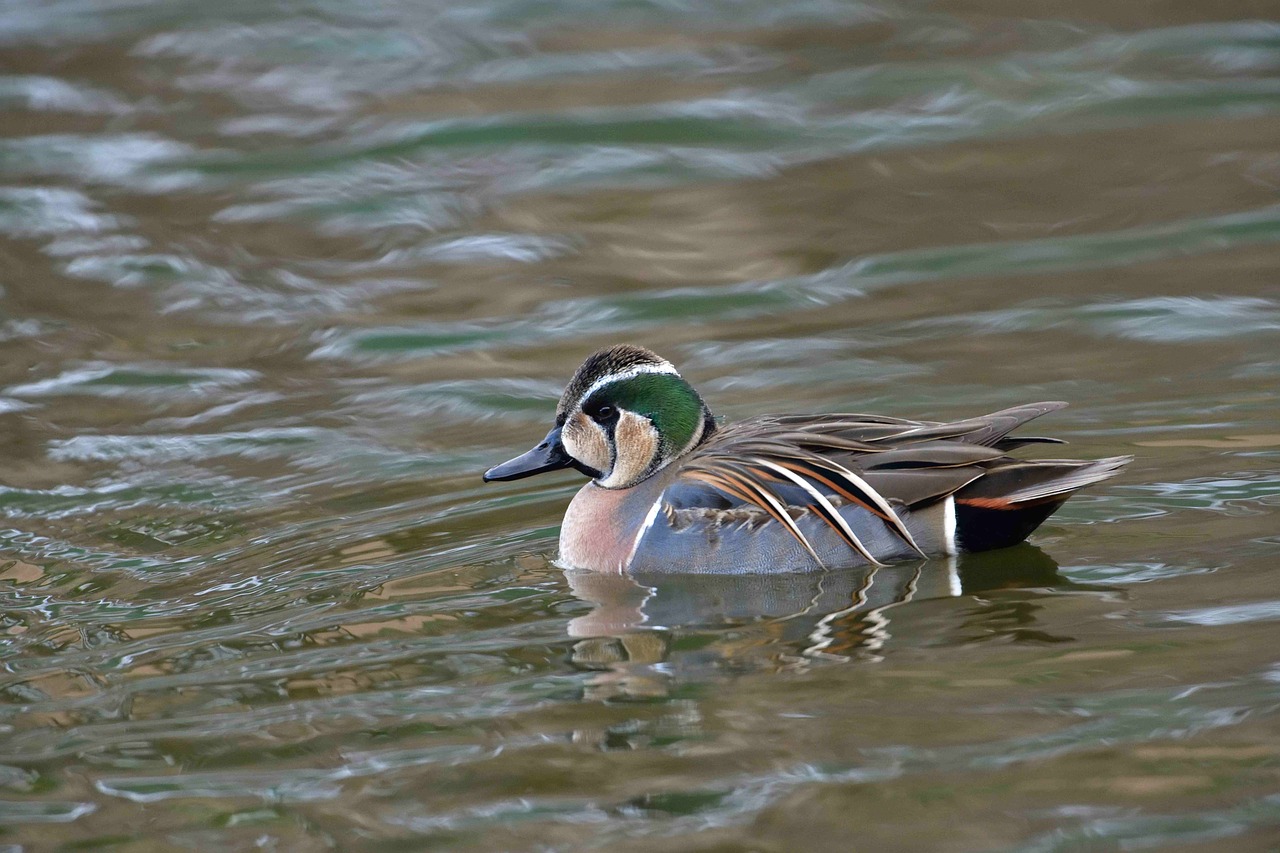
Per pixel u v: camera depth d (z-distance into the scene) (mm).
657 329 16406
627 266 18031
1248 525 10500
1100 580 9711
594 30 26297
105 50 25812
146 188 20672
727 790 7391
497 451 13711
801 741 7789
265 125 22609
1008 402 13844
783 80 23594
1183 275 16844
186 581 10906
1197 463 11883
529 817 7289
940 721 7898
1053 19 25688
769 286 17344
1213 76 22781
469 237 18938
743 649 9047
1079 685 8188
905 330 15953
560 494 12578
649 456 11164
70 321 17172
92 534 12078
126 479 13312
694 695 8422
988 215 18875
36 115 23281
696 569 10469
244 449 13977
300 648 9445
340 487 12969
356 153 21531
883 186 19844
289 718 8469
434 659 9156
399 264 18344
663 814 7238
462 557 11102
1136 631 8836
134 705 8758
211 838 7301
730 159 20781
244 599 10422
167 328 17016
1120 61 23609
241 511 12469
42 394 15414
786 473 10492
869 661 8711
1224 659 8367
